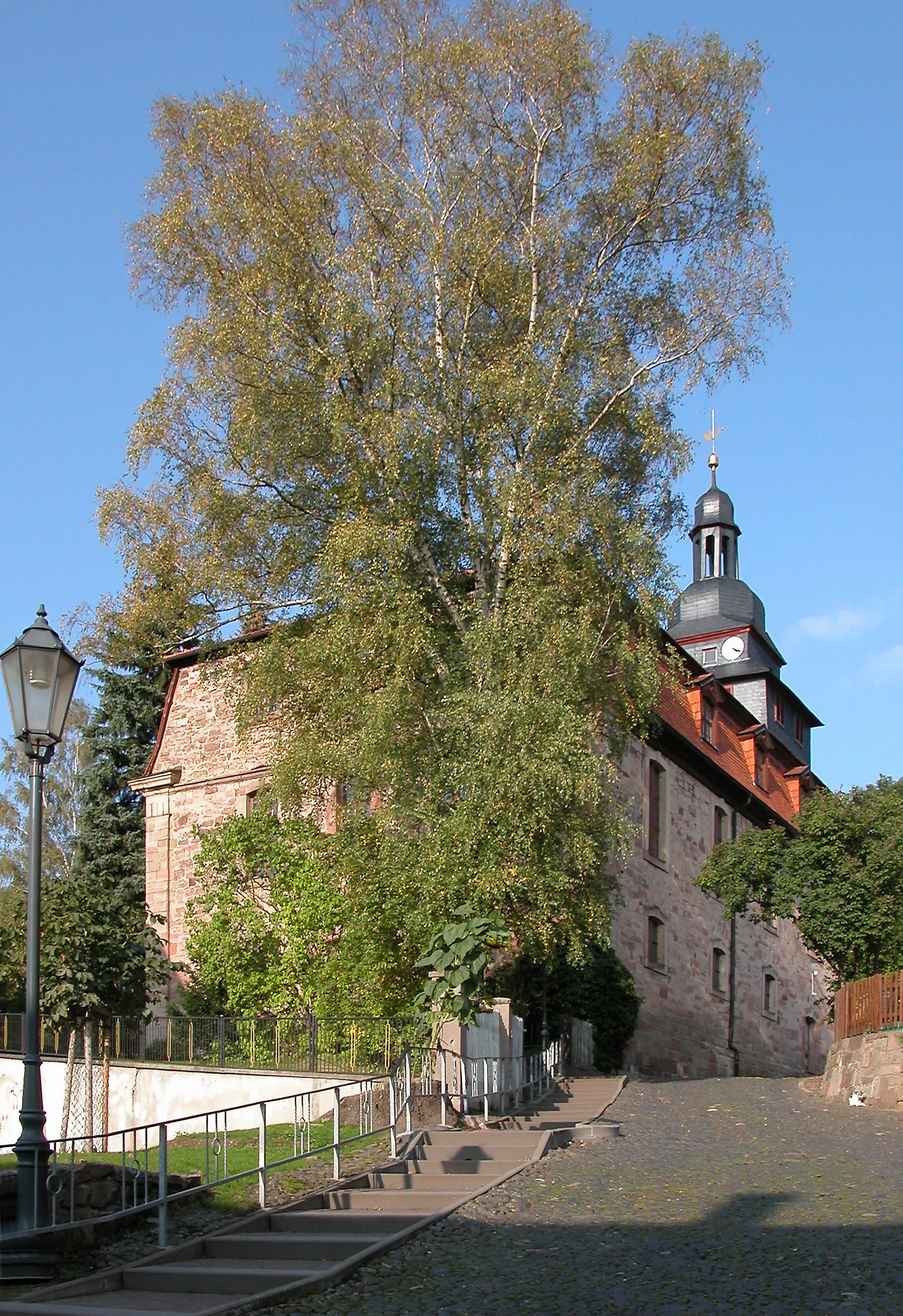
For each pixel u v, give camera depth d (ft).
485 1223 32.86
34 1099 29.78
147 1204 30.99
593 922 61.82
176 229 67.82
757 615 159.02
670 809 97.55
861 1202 33.96
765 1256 28.53
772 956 117.29
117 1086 64.59
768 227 69.87
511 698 58.65
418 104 68.95
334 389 66.39
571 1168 40.14
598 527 62.85
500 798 58.13
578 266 70.90
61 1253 30.32
